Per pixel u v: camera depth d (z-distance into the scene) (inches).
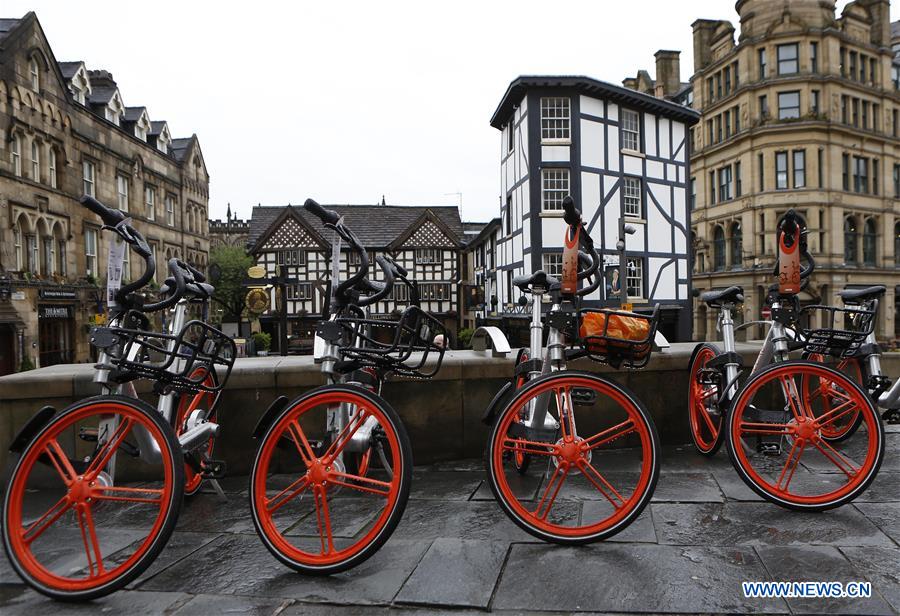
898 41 1576.0
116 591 86.4
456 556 94.1
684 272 993.5
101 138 1012.5
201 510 122.7
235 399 152.7
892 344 1210.0
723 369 141.9
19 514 90.6
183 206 1348.4
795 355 179.5
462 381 161.9
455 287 1504.7
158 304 109.3
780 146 1305.4
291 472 154.1
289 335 1439.5
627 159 917.2
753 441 156.1
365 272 111.3
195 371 135.1
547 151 868.6
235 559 96.9
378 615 77.9
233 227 2549.2
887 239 1397.6
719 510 111.3
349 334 123.0
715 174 1462.8
